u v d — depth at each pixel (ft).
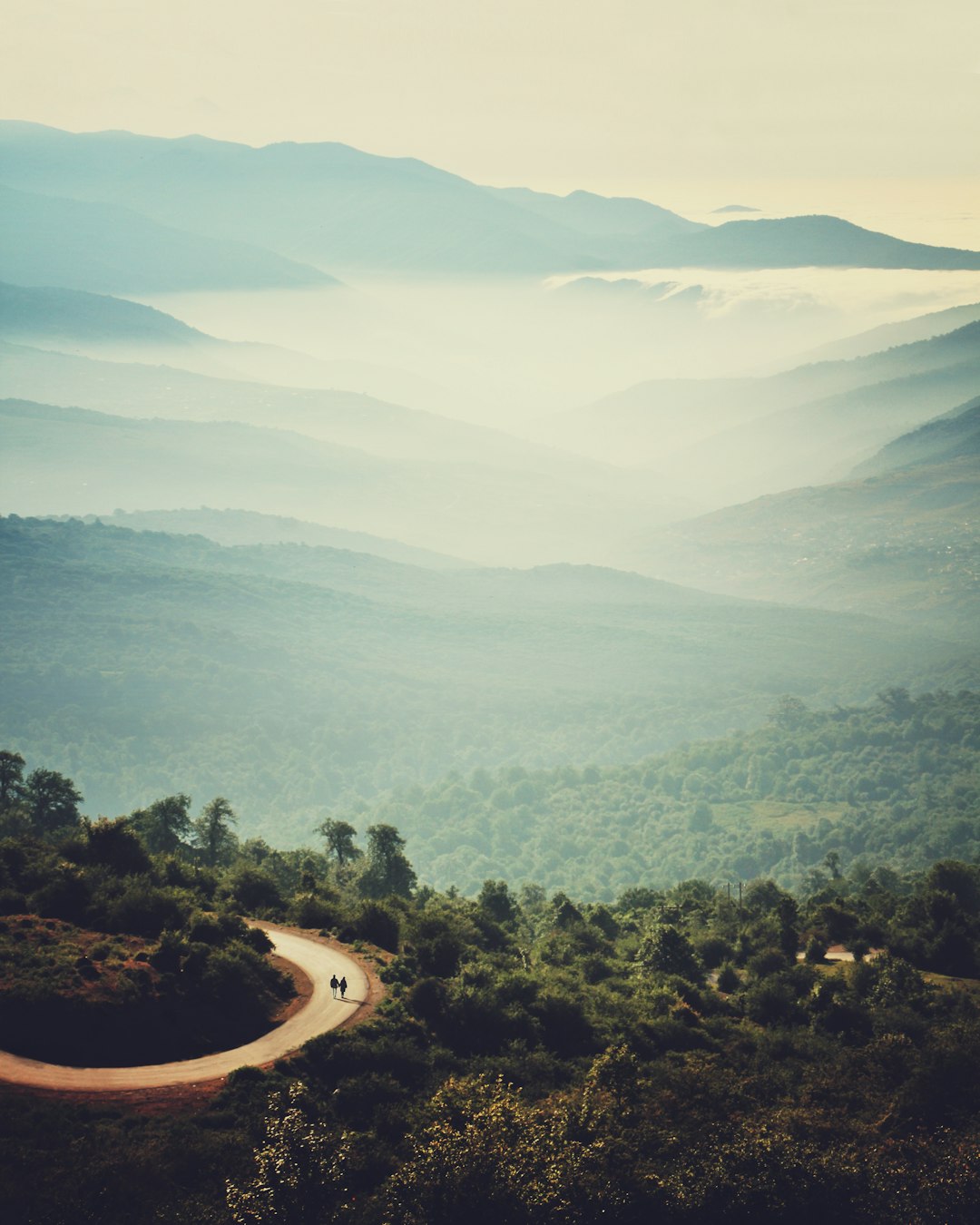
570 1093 331.77
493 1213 261.65
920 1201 290.97
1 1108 282.36
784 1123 323.78
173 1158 272.10
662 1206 281.95
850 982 460.14
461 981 386.73
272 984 366.63
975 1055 369.91
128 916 384.27
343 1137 278.05
